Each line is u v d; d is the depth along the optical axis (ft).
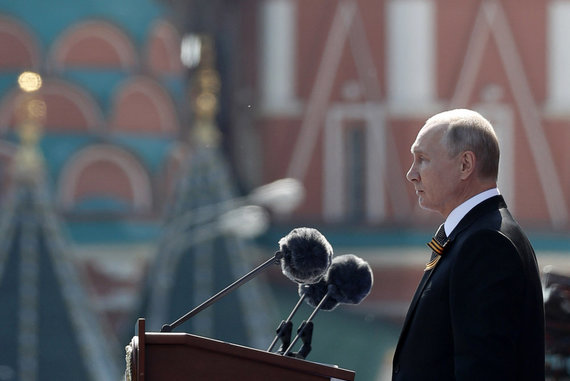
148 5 163.63
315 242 17.76
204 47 164.96
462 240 16.47
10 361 130.93
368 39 166.91
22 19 156.76
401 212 165.27
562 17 164.35
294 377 15.96
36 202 142.82
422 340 16.57
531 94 164.25
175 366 15.58
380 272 164.55
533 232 162.71
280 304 159.74
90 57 160.04
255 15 169.78
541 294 16.53
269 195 165.07
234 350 15.71
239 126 170.60
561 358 23.47
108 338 147.95
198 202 151.02
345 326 159.43
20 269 137.39
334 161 167.02
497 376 15.28
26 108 150.82
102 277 156.25
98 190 158.81
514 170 163.84
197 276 144.56
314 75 168.35
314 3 168.45
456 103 164.96
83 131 158.71
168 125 163.63
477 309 15.74
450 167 16.98
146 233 159.22
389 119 166.20
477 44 164.96
